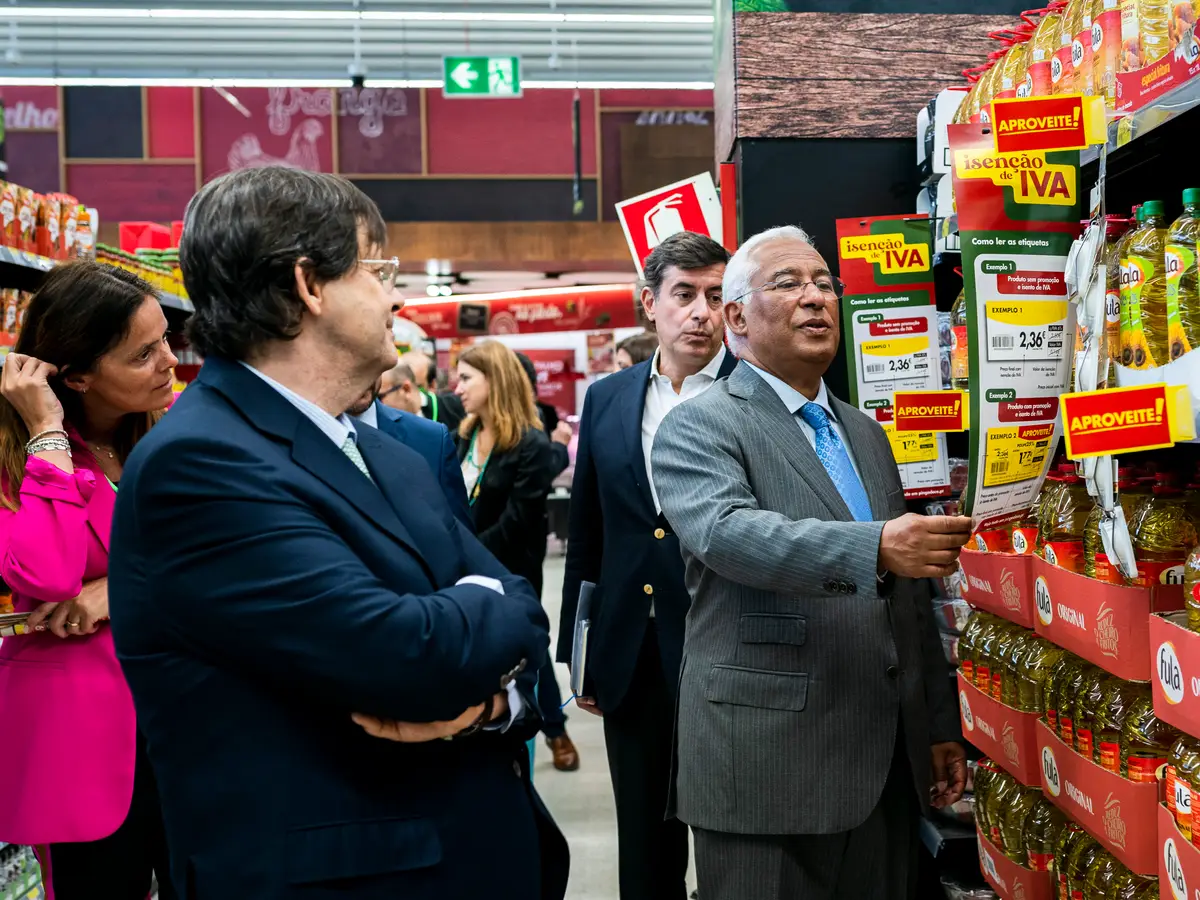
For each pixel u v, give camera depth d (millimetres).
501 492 3691
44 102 13539
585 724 5051
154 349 2029
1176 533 1476
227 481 1025
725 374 2455
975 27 2875
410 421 1991
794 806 1649
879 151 2869
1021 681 1905
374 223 1206
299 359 1143
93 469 2027
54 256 2723
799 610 1688
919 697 1803
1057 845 1844
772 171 2861
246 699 1048
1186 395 1312
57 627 1892
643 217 3135
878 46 2861
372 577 1057
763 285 1765
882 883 1767
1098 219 1362
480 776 1172
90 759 1906
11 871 2191
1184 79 1396
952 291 2621
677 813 1816
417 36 10984
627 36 11047
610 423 2492
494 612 1115
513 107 14070
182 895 1059
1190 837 1290
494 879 1147
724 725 1702
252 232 1092
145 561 1038
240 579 1009
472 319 10891
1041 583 1773
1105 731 1578
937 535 1409
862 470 1868
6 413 2012
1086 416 1271
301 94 13789
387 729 1070
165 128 13672
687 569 1884
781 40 2848
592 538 2625
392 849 1067
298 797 1040
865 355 2332
